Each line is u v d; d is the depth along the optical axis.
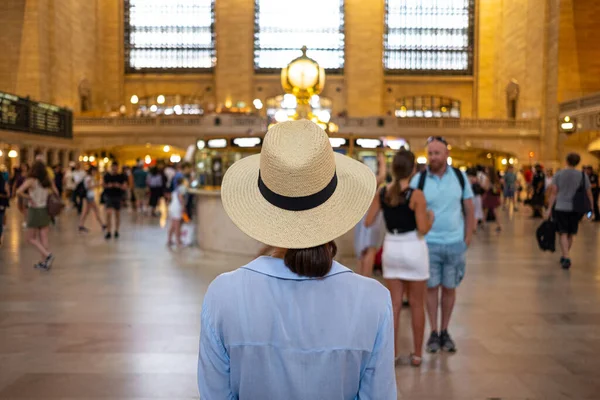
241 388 1.89
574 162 10.40
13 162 29.84
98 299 7.96
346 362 1.87
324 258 1.90
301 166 1.81
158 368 5.32
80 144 41.88
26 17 40.44
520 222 19.61
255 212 1.89
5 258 11.46
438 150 5.64
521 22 45.59
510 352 5.81
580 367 5.39
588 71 38.91
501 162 43.94
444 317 5.89
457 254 5.72
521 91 45.56
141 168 22.28
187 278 9.45
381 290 1.95
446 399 4.67
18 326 6.65
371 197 1.95
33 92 40.44
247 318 1.88
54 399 4.64
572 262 11.29
